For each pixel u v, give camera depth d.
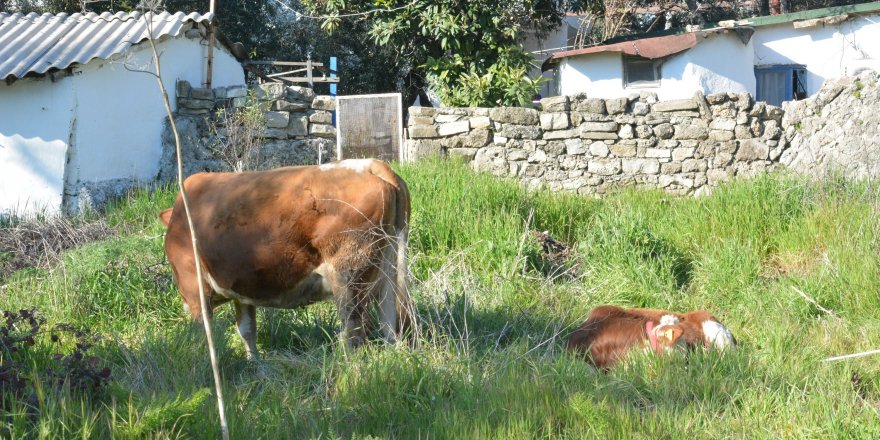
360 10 20.56
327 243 5.98
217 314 7.40
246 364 6.23
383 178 6.03
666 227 10.70
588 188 14.17
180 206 6.54
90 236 10.95
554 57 20.80
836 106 13.90
